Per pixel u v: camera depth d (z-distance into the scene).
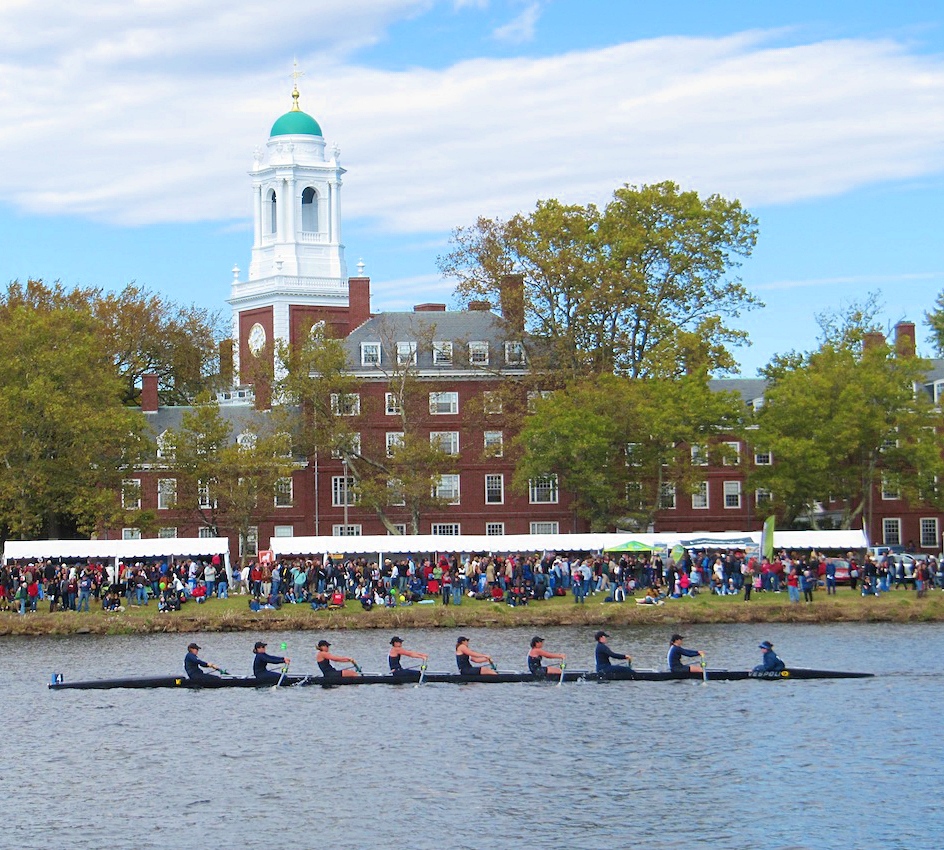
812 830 48.34
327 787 54.25
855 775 54.41
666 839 47.72
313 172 175.88
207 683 73.00
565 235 139.00
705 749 58.59
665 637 89.81
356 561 110.12
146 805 52.41
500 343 147.88
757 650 83.06
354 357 147.00
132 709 68.31
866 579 103.94
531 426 127.56
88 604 104.19
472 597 105.88
